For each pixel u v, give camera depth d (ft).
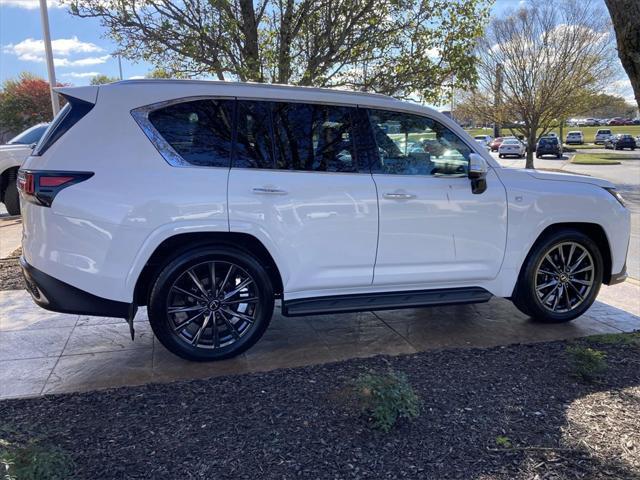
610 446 9.08
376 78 24.04
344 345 14.14
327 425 9.70
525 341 14.39
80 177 11.45
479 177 13.82
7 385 11.60
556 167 108.68
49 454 8.17
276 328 15.47
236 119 12.57
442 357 13.03
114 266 11.66
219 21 21.39
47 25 34.06
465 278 14.51
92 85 12.08
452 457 8.79
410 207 13.61
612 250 15.80
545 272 15.39
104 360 13.03
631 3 11.71
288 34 22.58
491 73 90.02
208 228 12.09
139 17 22.03
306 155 13.06
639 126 289.12
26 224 11.95
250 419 9.95
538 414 10.10
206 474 8.32
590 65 85.56
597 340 13.93
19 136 38.17
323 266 13.19
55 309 11.73
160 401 10.75
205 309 12.60
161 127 12.03
